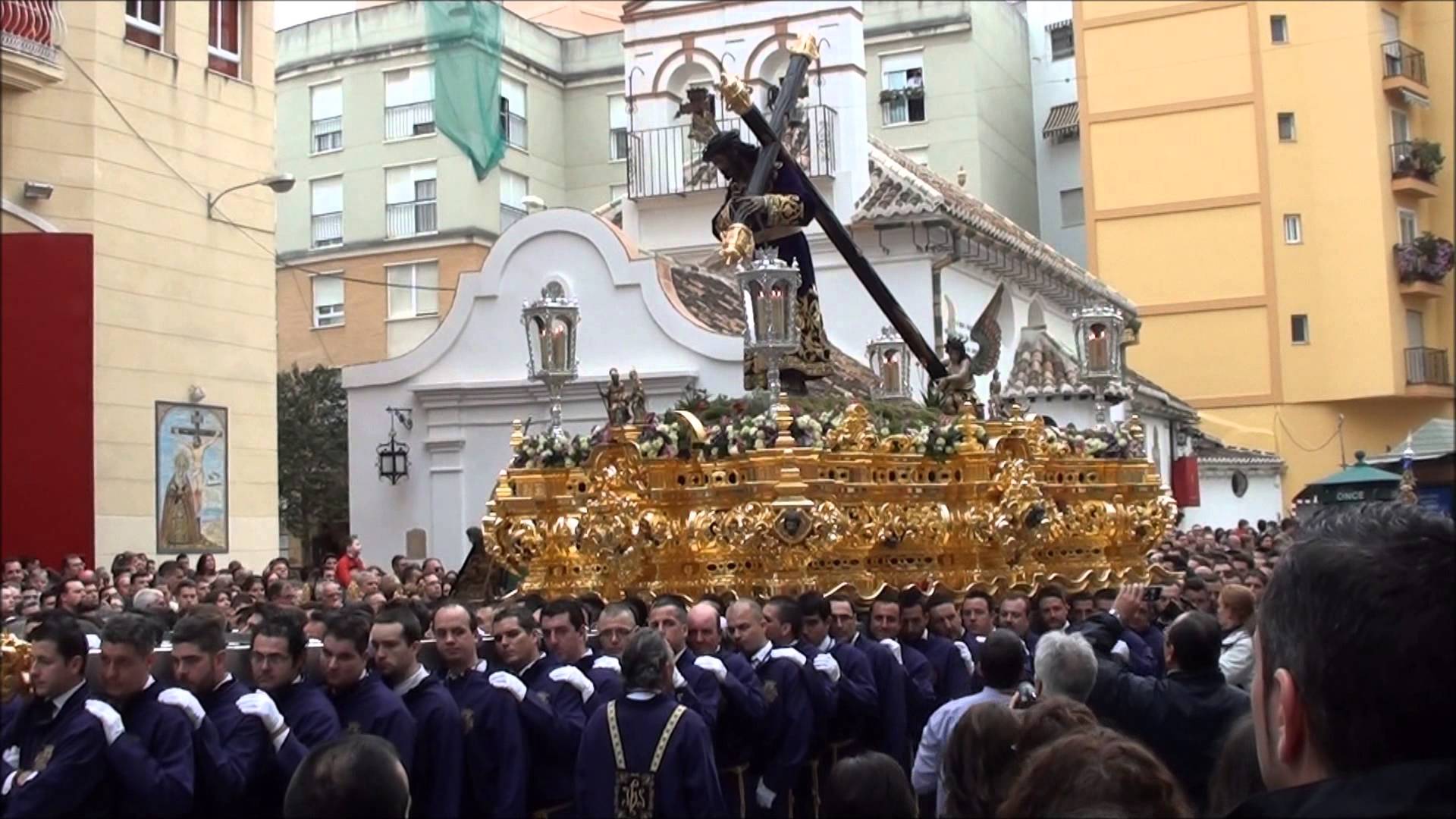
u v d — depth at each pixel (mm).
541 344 10719
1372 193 39094
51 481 9297
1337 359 39375
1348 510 2885
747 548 9461
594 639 9109
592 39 40094
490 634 8875
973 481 10586
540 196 38906
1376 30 39469
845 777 4895
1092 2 41906
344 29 37875
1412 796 2172
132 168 21141
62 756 6008
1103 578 11742
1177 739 6734
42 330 9281
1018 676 7309
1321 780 2469
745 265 10164
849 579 9820
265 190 23719
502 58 37719
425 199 36906
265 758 6539
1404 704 2408
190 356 22016
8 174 19594
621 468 9938
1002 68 41938
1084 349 12641
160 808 6027
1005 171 41438
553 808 7773
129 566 15984
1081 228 44281
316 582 15797
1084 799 3918
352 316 37125
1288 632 2625
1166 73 41031
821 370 11133
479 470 20406
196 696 6688
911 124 39031
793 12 24062
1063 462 11758
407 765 6863
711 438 9773
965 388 11781
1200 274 40531
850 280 22422
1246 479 37781
